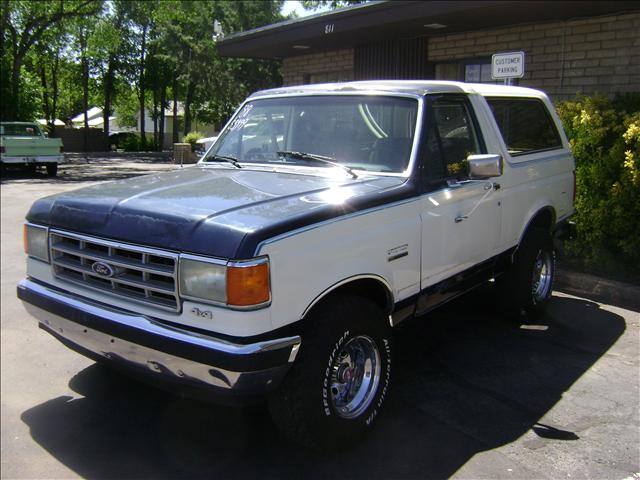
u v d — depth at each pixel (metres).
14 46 28.09
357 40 11.76
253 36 12.73
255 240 2.83
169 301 3.04
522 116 5.45
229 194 3.44
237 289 2.79
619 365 4.64
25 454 3.48
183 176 4.16
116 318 3.15
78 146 43.66
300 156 4.30
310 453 3.47
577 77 9.22
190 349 2.87
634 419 3.83
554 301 6.23
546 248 5.54
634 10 8.46
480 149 4.66
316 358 3.12
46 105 46.28
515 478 3.21
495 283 5.40
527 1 7.92
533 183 5.31
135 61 43.69
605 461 3.37
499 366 4.63
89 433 3.71
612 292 6.27
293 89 4.81
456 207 4.21
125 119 66.19
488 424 3.77
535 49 9.66
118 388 4.30
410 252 3.78
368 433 3.63
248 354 2.78
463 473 3.26
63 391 4.25
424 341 5.15
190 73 32.84
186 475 3.27
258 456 3.44
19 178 19.80
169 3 32.12
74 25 31.52
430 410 3.94
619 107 7.89
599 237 6.70
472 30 10.40
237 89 32.06
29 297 3.66
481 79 10.62
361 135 4.22
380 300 3.73
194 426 3.78
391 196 3.64
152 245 3.05
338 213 3.27
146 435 3.68
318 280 3.12
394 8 9.49
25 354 4.89
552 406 4.00
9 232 9.94
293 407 3.13
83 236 3.35
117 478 3.26
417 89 4.22
